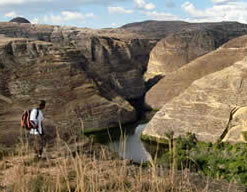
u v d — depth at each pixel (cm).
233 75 3866
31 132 1138
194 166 1141
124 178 773
